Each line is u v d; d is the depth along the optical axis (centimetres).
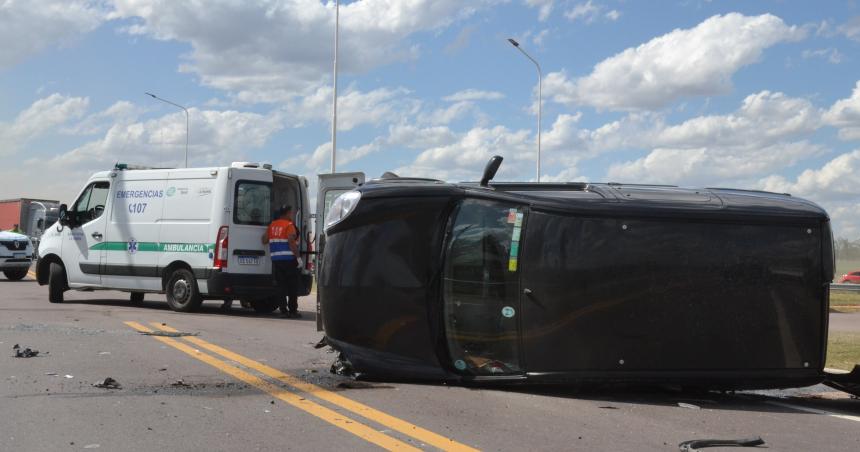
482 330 662
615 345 628
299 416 555
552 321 634
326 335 715
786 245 633
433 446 486
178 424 525
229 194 1318
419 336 680
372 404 596
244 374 710
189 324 1138
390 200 693
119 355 800
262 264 1352
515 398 629
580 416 577
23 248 2320
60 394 608
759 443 514
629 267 627
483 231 666
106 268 1423
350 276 694
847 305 2552
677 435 530
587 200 639
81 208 1473
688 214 631
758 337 630
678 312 627
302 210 1438
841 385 648
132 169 1434
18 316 1165
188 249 1338
